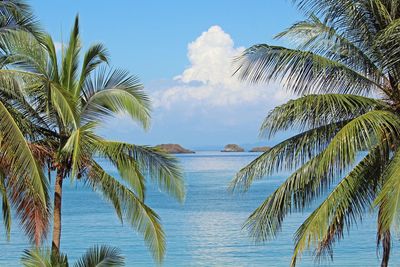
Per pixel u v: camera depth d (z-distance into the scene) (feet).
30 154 38.68
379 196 37.96
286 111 43.73
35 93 45.21
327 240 49.57
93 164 46.09
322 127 45.44
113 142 45.39
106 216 160.25
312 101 43.32
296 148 45.80
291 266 42.80
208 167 398.21
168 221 152.46
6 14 40.47
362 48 46.62
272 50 44.55
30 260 39.17
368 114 41.32
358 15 45.98
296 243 45.60
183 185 47.98
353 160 40.75
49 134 46.52
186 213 167.43
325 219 42.29
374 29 46.26
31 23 41.32
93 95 46.96
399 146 41.86
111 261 41.11
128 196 46.57
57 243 45.65
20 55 41.65
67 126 45.96
